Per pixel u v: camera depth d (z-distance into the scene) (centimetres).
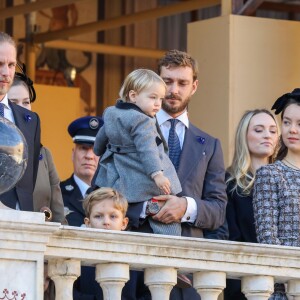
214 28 4603
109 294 2558
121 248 2553
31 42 6600
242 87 4553
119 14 7412
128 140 3009
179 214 3006
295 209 2959
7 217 2411
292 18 7294
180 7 6159
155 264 2592
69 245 2500
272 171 2988
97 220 2905
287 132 3086
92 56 7325
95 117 3653
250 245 2692
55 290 2545
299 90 3109
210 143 3197
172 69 3189
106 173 3039
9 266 2412
